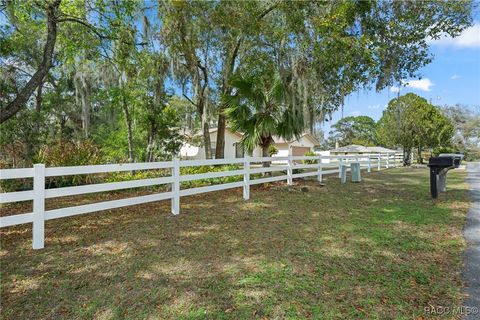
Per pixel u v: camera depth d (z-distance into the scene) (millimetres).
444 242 4258
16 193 3748
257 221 5328
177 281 3105
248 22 9578
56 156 8492
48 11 6574
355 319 2486
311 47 8938
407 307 2656
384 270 3385
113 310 2582
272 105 9156
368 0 7973
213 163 6641
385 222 5277
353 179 10672
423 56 8633
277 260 3643
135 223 5125
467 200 7027
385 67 8664
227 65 10945
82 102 13430
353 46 8047
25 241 4203
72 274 3234
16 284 3008
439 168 7516
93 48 9117
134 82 11602
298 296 2834
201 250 3945
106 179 9344
